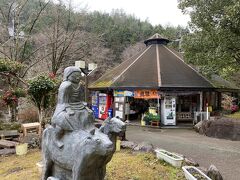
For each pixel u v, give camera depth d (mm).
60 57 20109
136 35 40594
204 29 15688
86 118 4750
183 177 6652
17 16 18609
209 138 13609
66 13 22312
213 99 20516
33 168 7688
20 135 11797
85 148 4203
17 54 17469
